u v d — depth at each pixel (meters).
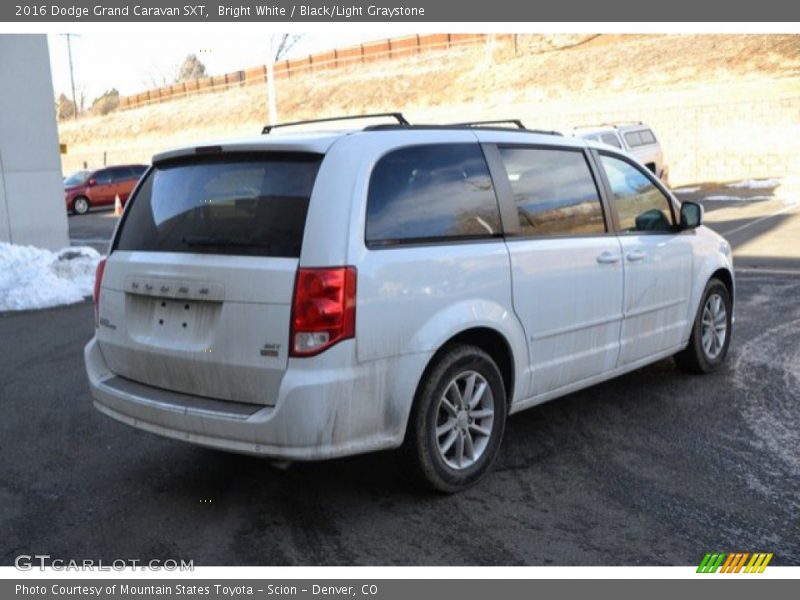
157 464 5.00
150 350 4.27
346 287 3.82
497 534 3.98
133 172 31.64
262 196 4.09
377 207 4.07
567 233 5.07
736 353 7.22
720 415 5.62
